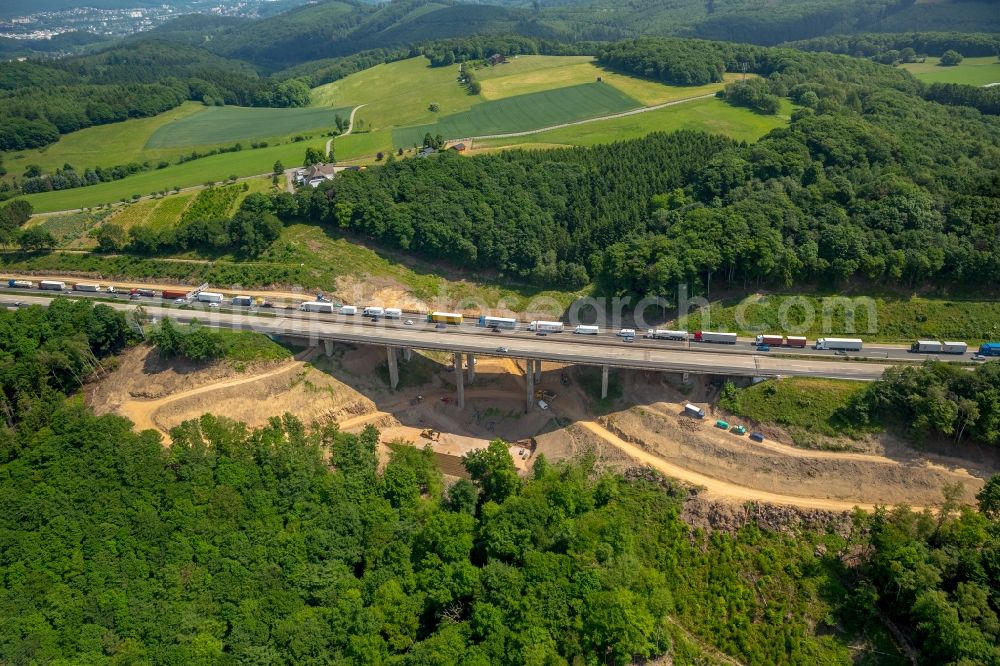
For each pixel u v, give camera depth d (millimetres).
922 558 122000
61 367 180500
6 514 129750
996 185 199625
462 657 112750
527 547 131250
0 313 190250
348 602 120125
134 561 124250
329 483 145250
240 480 141750
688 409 172250
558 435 182000
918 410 149875
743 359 177375
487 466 158375
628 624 116625
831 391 164000
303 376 190250
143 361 189750
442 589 124562
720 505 149000
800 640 123438
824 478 152125
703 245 196875
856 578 132000
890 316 185625
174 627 113750
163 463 143375
